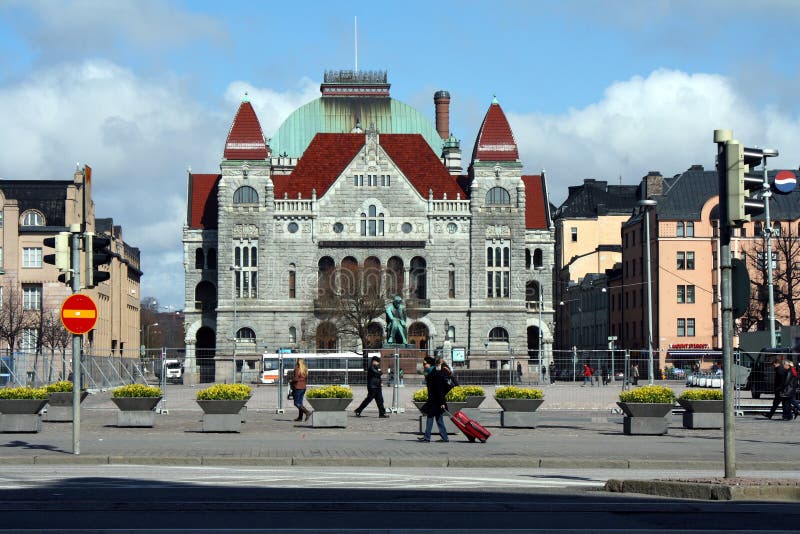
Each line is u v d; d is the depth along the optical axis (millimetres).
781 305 134250
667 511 22875
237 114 147250
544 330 156125
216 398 45562
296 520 21531
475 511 22953
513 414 49375
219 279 144375
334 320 141875
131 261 186625
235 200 145125
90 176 34594
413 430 47781
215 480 28781
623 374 72938
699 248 145750
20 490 26156
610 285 175250
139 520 21422
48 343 128125
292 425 50906
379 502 23812
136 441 41094
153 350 77938
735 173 24625
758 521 21453
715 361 84125
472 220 146875
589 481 29125
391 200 146875
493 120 150000
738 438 43844
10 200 131500
